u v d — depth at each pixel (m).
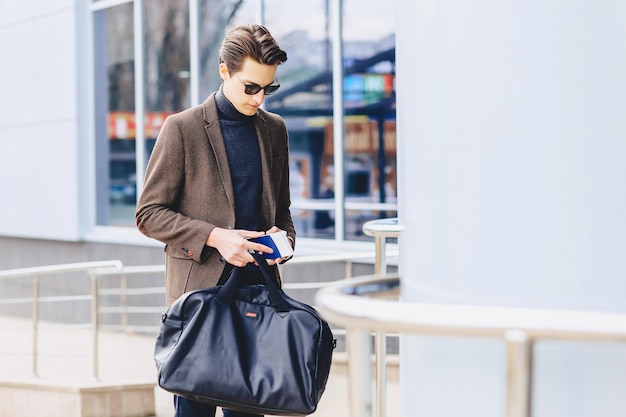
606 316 1.78
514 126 2.25
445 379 2.38
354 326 1.92
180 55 12.55
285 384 3.62
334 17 10.48
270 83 3.94
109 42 13.59
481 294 2.30
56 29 14.09
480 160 2.30
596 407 2.16
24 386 8.31
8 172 15.02
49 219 14.29
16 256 15.00
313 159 10.72
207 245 3.91
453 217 2.34
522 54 2.23
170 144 3.96
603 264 2.19
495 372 2.29
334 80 10.48
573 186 2.20
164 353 3.78
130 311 12.33
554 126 2.21
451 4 2.33
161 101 12.88
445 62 2.35
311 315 3.73
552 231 2.22
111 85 13.61
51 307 14.44
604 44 2.17
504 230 2.27
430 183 2.40
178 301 3.76
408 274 2.51
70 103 13.90
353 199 10.35
